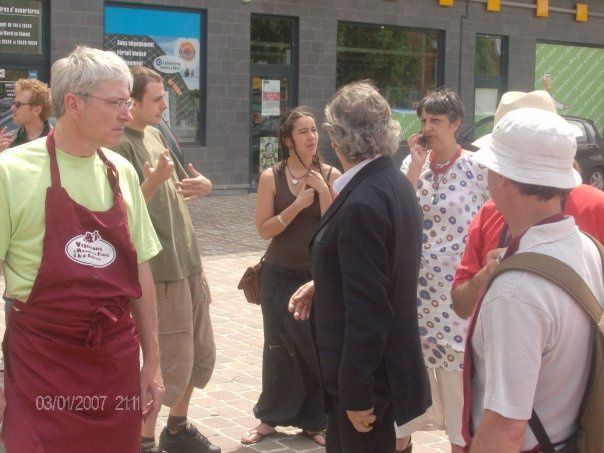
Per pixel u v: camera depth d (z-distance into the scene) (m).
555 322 2.18
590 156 16.91
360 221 3.02
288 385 4.86
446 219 4.21
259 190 4.81
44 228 2.84
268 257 4.84
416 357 3.17
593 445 2.25
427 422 4.26
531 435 2.27
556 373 2.23
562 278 2.19
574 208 3.20
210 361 4.61
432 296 4.20
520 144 2.28
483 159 2.34
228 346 6.69
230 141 15.90
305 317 3.74
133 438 3.04
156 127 4.71
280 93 16.53
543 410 2.26
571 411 2.27
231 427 5.09
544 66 20.36
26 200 2.84
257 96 16.31
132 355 2.99
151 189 3.75
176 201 4.36
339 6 16.88
